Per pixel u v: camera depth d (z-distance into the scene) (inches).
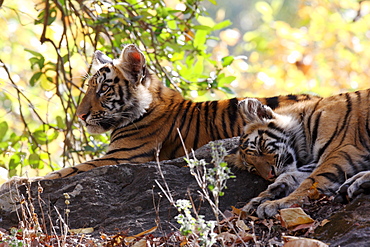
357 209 271.0
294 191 308.0
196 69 593.6
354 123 339.6
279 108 386.6
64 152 551.8
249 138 358.9
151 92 440.8
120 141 426.3
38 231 303.6
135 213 324.8
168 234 290.0
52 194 337.7
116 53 568.4
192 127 424.2
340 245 247.9
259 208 298.8
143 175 343.0
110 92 427.8
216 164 271.7
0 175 430.0
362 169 324.2
